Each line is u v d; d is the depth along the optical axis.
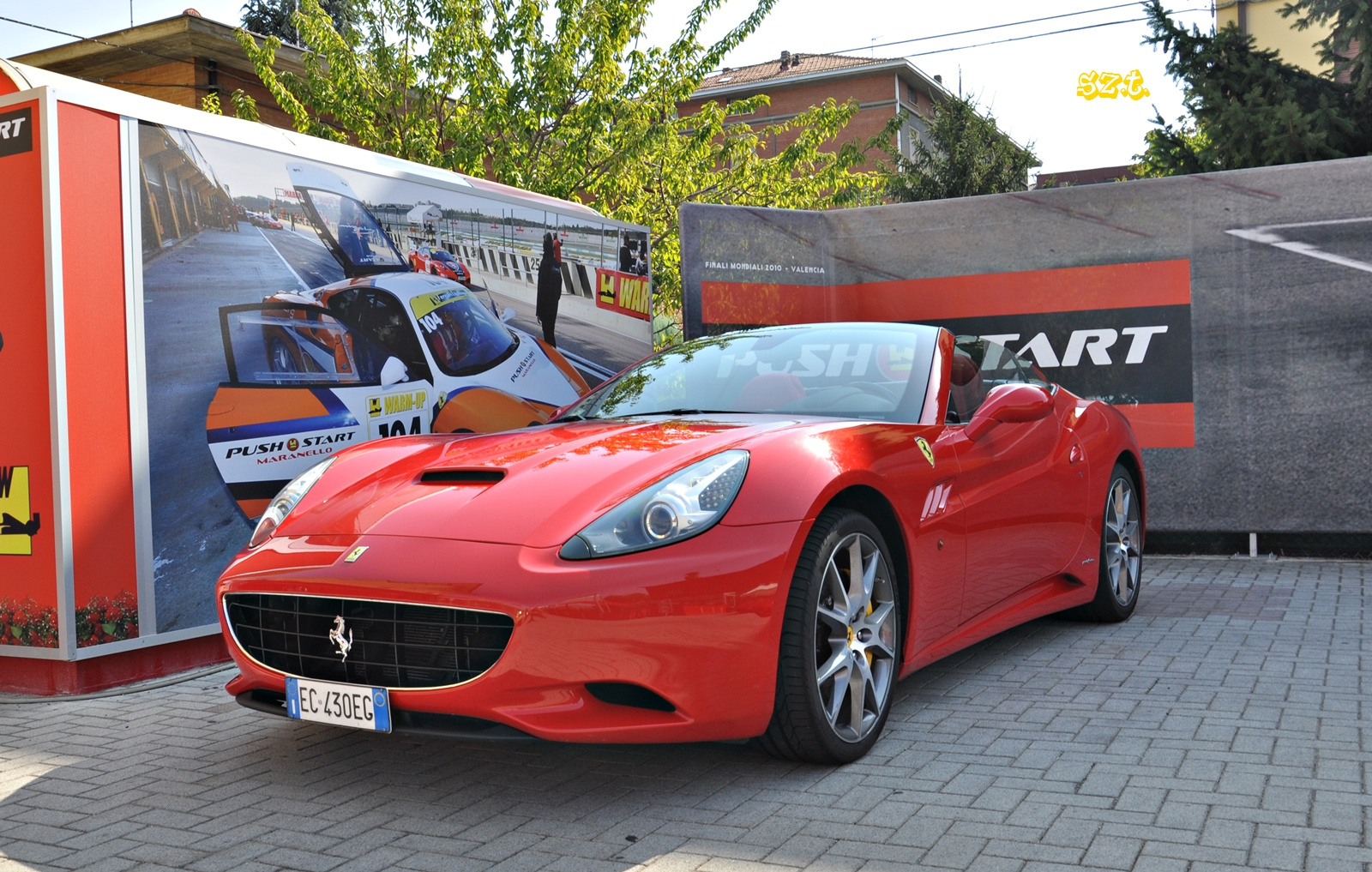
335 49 12.43
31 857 2.32
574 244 6.64
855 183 16.58
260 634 2.72
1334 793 2.48
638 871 2.17
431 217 5.45
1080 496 4.21
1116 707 3.29
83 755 3.08
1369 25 10.86
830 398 3.54
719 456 2.74
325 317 4.77
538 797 2.64
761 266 7.29
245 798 2.68
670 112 13.27
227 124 4.42
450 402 5.45
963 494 3.36
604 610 2.40
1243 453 6.41
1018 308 6.98
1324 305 6.21
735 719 2.57
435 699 2.46
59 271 3.71
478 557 2.48
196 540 4.18
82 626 3.78
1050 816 2.39
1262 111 11.12
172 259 4.11
